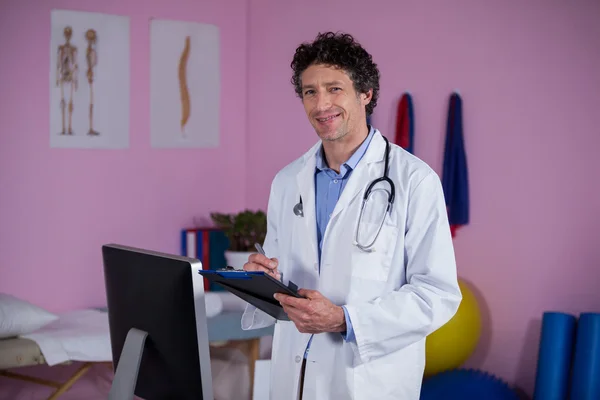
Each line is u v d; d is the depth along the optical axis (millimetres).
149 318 1418
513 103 3121
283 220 1902
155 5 3910
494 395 2809
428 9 3383
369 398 1684
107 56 3766
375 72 1737
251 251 3676
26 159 3559
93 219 3754
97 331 2938
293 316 1571
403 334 1616
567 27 2957
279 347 1843
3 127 3494
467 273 3295
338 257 1743
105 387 3547
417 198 1688
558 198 2990
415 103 3439
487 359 3213
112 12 3771
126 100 3834
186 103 4039
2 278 3514
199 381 1337
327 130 1699
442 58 3338
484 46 3201
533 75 3061
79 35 3676
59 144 3641
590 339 2699
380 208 1729
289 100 3998
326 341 1724
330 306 1572
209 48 4117
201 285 1328
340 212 1768
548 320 2848
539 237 3051
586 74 2904
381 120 3574
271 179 4121
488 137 3207
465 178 3229
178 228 4039
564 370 2797
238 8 4223
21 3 3514
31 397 3449
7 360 2652
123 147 3834
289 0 3992
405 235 1711
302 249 1807
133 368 1419
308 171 1858
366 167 1780
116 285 1511
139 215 3898
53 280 3646
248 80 4258
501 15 3148
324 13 3822
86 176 3729
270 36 4109
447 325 2883
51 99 3613
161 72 3943
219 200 4199
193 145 4078
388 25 3543
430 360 2877
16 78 3520
